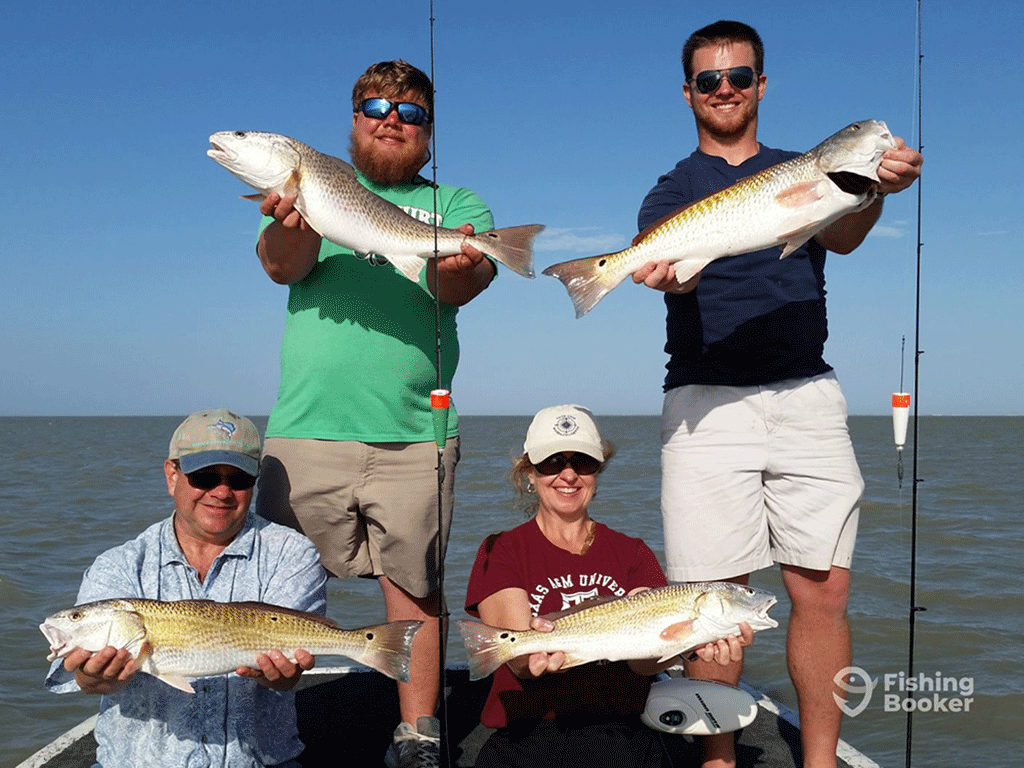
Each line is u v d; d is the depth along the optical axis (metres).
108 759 1.71
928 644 4.70
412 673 2.08
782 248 2.00
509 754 1.77
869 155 1.70
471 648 1.68
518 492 2.04
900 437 1.76
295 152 1.91
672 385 2.09
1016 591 5.83
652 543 7.59
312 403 2.09
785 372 2.01
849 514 1.98
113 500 11.17
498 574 1.86
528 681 1.80
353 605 5.34
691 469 2.04
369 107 2.11
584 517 1.93
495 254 1.96
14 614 5.24
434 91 1.97
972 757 3.40
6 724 3.68
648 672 1.78
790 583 2.03
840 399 2.04
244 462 1.79
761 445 2.01
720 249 1.83
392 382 2.07
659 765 1.78
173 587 1.80
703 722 1.84
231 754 1.73
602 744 1.73
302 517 2.11
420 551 2.09
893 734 3.62
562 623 1.70
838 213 1.77
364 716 2.30
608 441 1.95
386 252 1.98
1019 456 22.75
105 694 1.65
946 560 6.91
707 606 1.67
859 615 5.23
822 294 2.08
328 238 1.95
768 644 4.65
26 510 10.00
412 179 2.23
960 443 32.59
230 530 1.83
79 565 6.71
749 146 2.11
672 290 1.90
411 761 1.96
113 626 1.57
